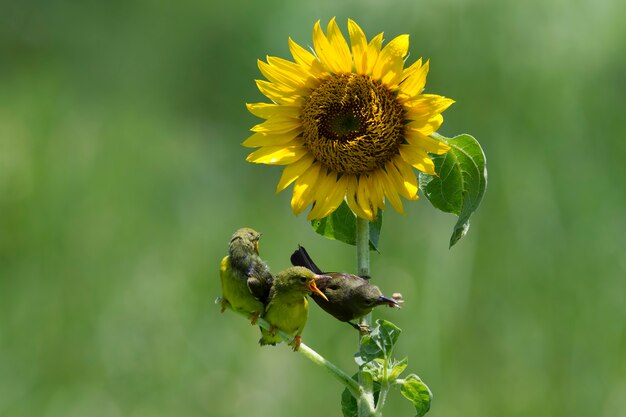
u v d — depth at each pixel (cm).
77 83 1808
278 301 575
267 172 1567
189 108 1789
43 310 1295
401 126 586
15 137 1527
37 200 1422
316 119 596
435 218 1284
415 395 540
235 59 1806
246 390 1189
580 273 1188
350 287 564
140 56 1866
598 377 1123
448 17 1480
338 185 595
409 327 1166
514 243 1216
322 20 1727
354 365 1157
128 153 1550
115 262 1367
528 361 1139
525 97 1383
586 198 1240
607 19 1440
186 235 1433
